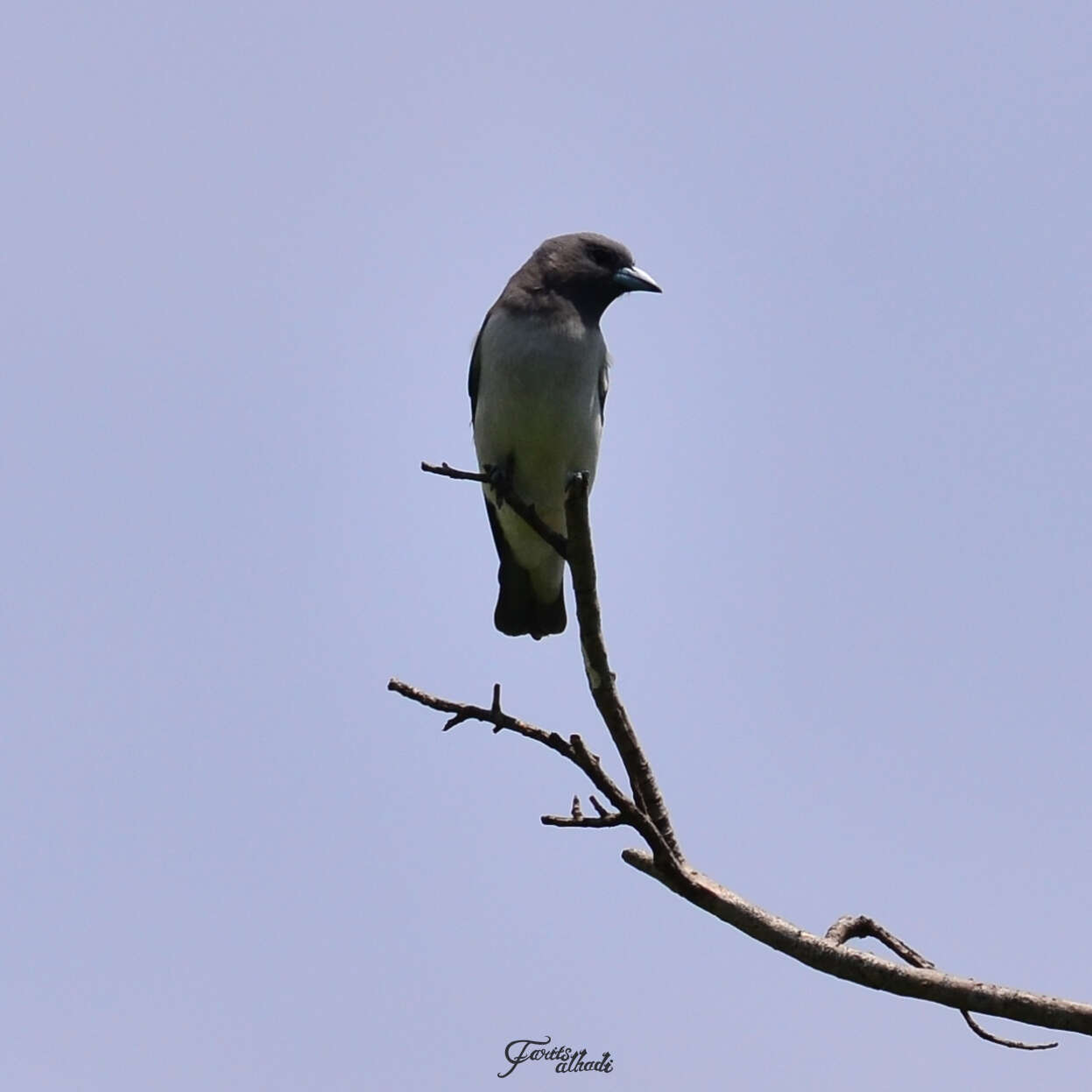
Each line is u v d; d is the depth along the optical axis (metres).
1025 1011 6.76
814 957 7.06
